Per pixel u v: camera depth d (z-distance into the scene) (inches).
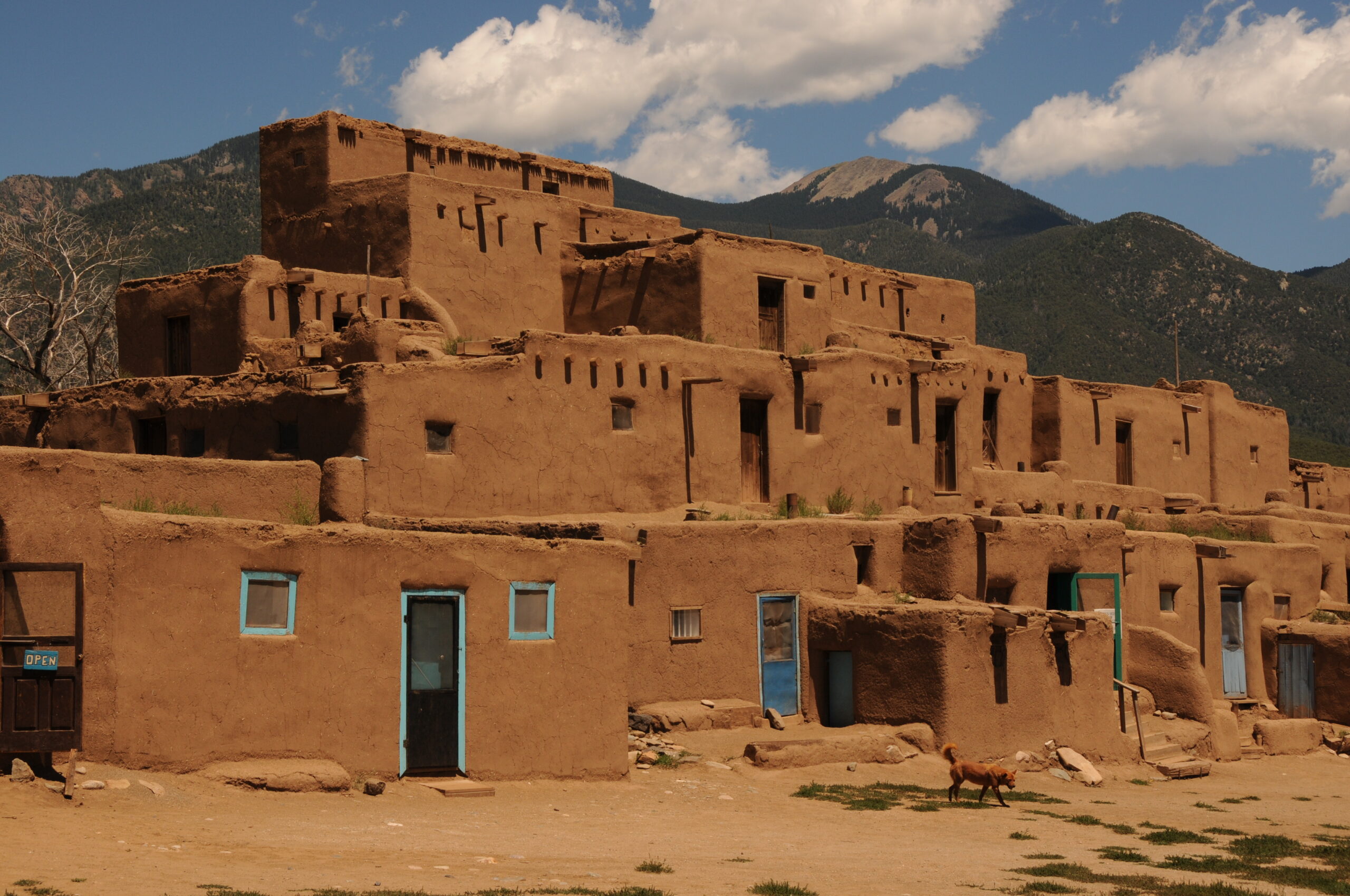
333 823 577.0
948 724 898.1
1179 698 1101.7
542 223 1269.7
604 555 773.3
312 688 656.4
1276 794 944.3
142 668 603.5
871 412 1263.5
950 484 1373.0
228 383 1042.1
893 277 1493.6
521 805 675.4
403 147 1275.8
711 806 722.8
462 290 1203.9
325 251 1222.9
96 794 561.0
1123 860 638.5
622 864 539.2
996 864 600.4
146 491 815.7
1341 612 1385.3
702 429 1127.0
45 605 576.1
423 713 696.4
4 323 1763.0
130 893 414.6
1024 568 1051.3
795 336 1279.5
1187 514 1460.4
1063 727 964.0
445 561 705.6
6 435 1189.1
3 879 419.2
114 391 1111.0
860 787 813.9
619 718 770.2
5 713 553.0
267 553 648.4
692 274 1214.3
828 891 502.9
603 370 1062.4
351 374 948.6
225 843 513.3
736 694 955.3
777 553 983.6
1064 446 1552.7
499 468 994.7
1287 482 1926.7
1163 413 1706.4
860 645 952.9
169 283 1194.6
